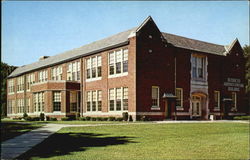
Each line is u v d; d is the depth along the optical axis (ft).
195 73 119.65
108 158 31.58
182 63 113.50
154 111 102.06
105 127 68.59
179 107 110.63
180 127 69.26
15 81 191.83
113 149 37.42
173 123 83.25
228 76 133.08
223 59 131.75
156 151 36.01
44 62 165.99
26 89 176.14
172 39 116.47
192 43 124.06
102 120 106.83
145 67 101.09
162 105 104.68
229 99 127.54
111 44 109.40
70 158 31.65
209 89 123.34
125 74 102.73
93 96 118.93
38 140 47.19
